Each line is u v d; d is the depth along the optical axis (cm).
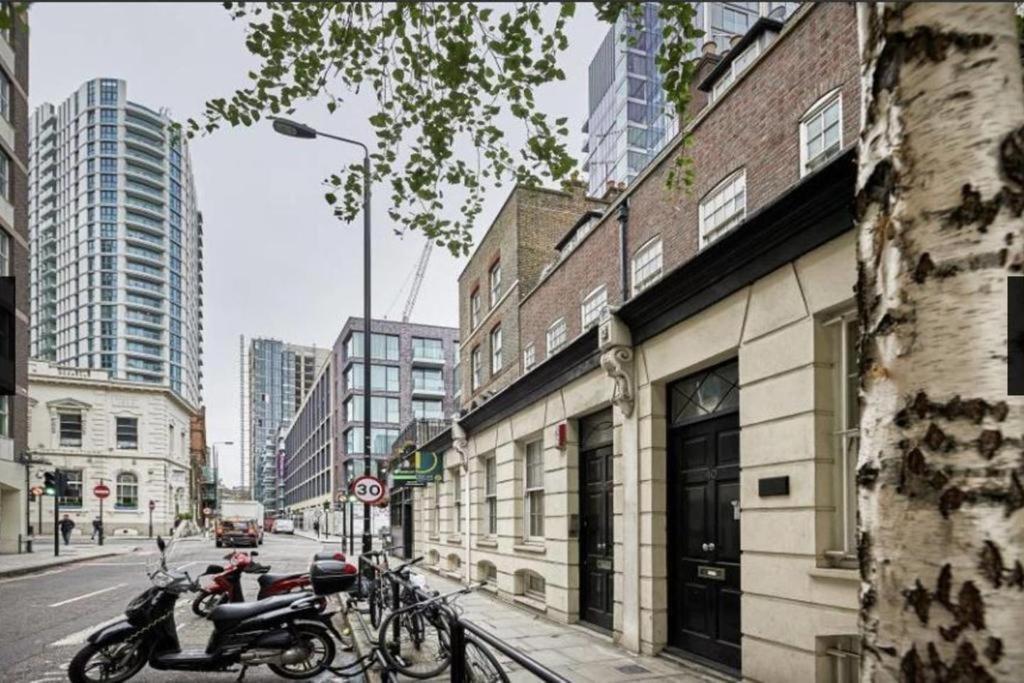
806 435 523
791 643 522
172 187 9975
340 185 665
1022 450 176
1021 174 189
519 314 1639
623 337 796
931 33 202
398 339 6844
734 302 625
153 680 666
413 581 844
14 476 2630
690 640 699
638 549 763
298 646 630
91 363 9088
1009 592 169
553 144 617
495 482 1443
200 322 12756
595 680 627
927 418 187
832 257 509
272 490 17912
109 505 5434
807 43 758
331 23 544
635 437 783
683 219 980
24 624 988
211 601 876
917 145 202
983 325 182
